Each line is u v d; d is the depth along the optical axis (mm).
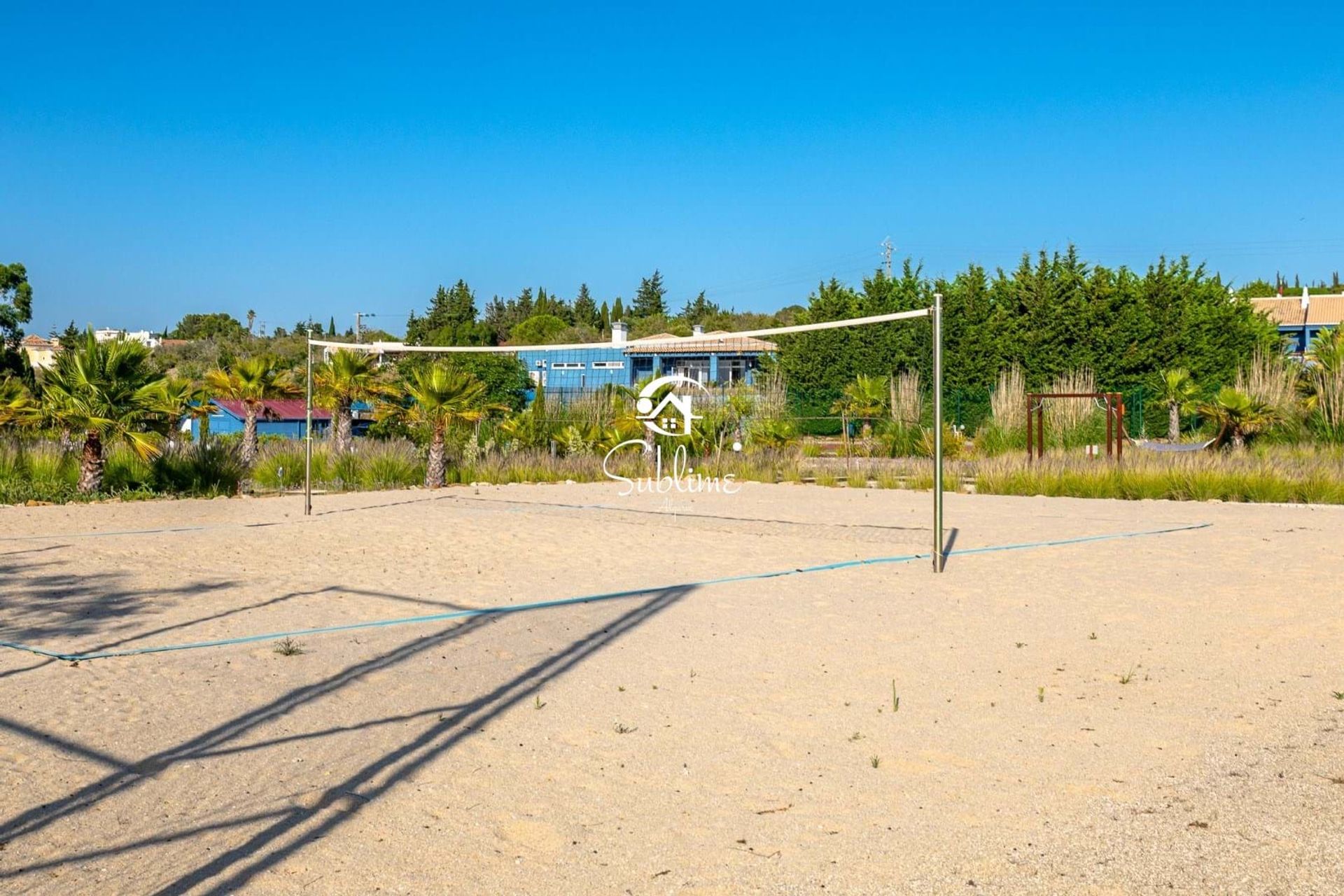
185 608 8016
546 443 24766
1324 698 5555
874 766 4680
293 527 13125
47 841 3904
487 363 35125
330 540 11875
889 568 9953
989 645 6855
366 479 20438
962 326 35719
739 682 6031
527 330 74000
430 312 93750
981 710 5480
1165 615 7656
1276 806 4113
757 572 9758
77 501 16219
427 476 20703
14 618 7594
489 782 4523
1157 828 3951
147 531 12570
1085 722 5254
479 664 6449
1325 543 11164
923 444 26625
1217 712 5371
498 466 22297
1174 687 5855
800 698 5730
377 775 4602
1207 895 3430
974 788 4402
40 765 4652
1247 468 17625
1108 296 33875
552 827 4062
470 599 8430
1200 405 23125
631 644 6953
